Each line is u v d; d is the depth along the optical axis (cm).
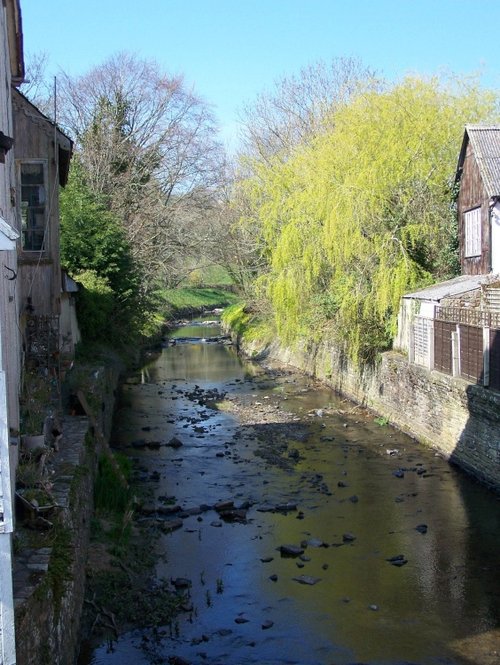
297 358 3422
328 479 1662
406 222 2406
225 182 4475
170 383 3108
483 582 1122
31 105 1617
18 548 782
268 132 4150
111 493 1420
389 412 2223
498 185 2123
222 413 2445
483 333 1581
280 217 2798
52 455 1175
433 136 2500
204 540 1307
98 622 991
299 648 943
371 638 969
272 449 1944
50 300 1636
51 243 1633
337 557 1226
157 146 4369
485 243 2181
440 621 1011
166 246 4328
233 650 938
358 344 2367
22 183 1620
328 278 2647
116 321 3016
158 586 1113
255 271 4144
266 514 1441
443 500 1487
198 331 5344
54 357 1616
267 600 1078
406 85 2597
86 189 3088
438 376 1823
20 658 591
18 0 1152
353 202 2294
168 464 1816
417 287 2305
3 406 541
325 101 3941
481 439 1585
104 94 4216
